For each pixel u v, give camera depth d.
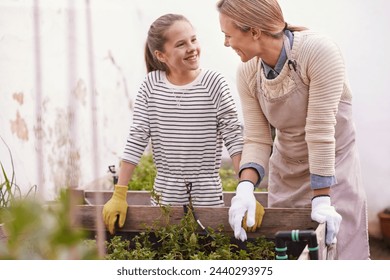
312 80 2.48
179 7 4.91
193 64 2.84
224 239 2.66
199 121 2.90
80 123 4.11
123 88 4.91
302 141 2.74
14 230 1.00
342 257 2.87
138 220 2.85
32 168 3.79
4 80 3.61
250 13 2.38
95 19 4.29
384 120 4.63
